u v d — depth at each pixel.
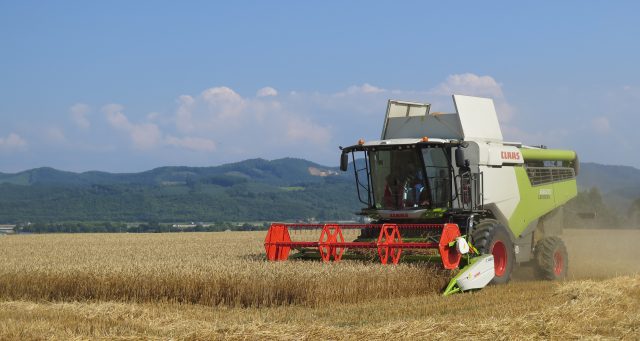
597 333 9.75
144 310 11.94
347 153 16.89
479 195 16.12
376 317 11.20
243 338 9.38
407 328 9.68
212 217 193.12
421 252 15.28
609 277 18.06
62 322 10.73
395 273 13.70
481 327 9.73
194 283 13.54
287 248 16.98
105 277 14.20
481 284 14.52
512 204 17.16
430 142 15.76
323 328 9.78
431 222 16.38
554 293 13.33
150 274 13.95
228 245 30.56
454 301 12.77
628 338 9.38
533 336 9.38
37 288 14.65
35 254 22.64
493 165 16.58
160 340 9.34
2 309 12.27
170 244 32.16
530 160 18.27
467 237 15.29
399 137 17.47
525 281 16.97
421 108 18.25
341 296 12.98
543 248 17.66
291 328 9.80
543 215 18.62
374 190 16.73
